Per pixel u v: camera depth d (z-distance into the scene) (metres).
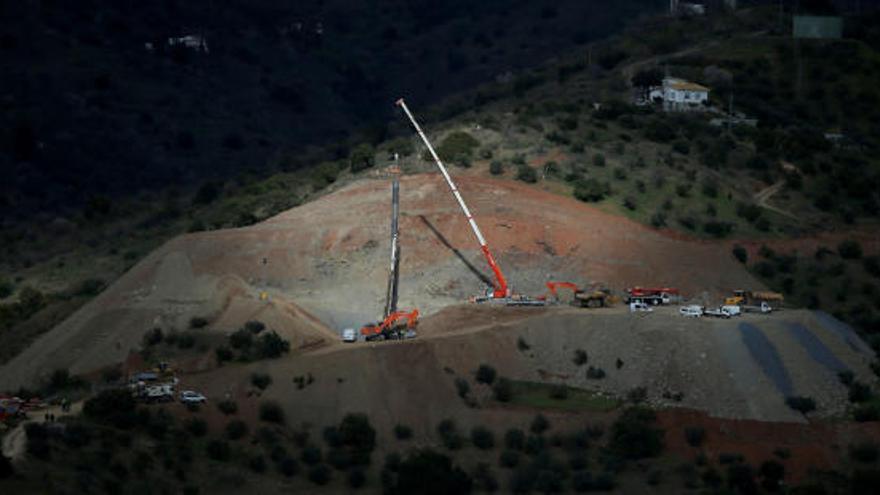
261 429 180.50
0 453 155.25
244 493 169.00
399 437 183.50
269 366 190.50
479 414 187.00
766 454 182.38
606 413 188.12
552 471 174.88
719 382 193.75
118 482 161.50
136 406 178.75
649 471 177.38
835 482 177.12
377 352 193.75
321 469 174.25
